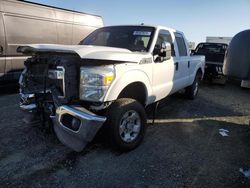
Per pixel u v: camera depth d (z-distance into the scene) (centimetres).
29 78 339
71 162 319
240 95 807
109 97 306
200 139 410
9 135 392
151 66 390
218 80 1009
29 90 339
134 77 347
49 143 369
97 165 313
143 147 368
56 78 293
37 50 313
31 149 349
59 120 298
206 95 782
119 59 312
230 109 615
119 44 424
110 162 321
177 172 304
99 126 300
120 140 331
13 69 661
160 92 436
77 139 309
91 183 276
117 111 321
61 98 299
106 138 338
